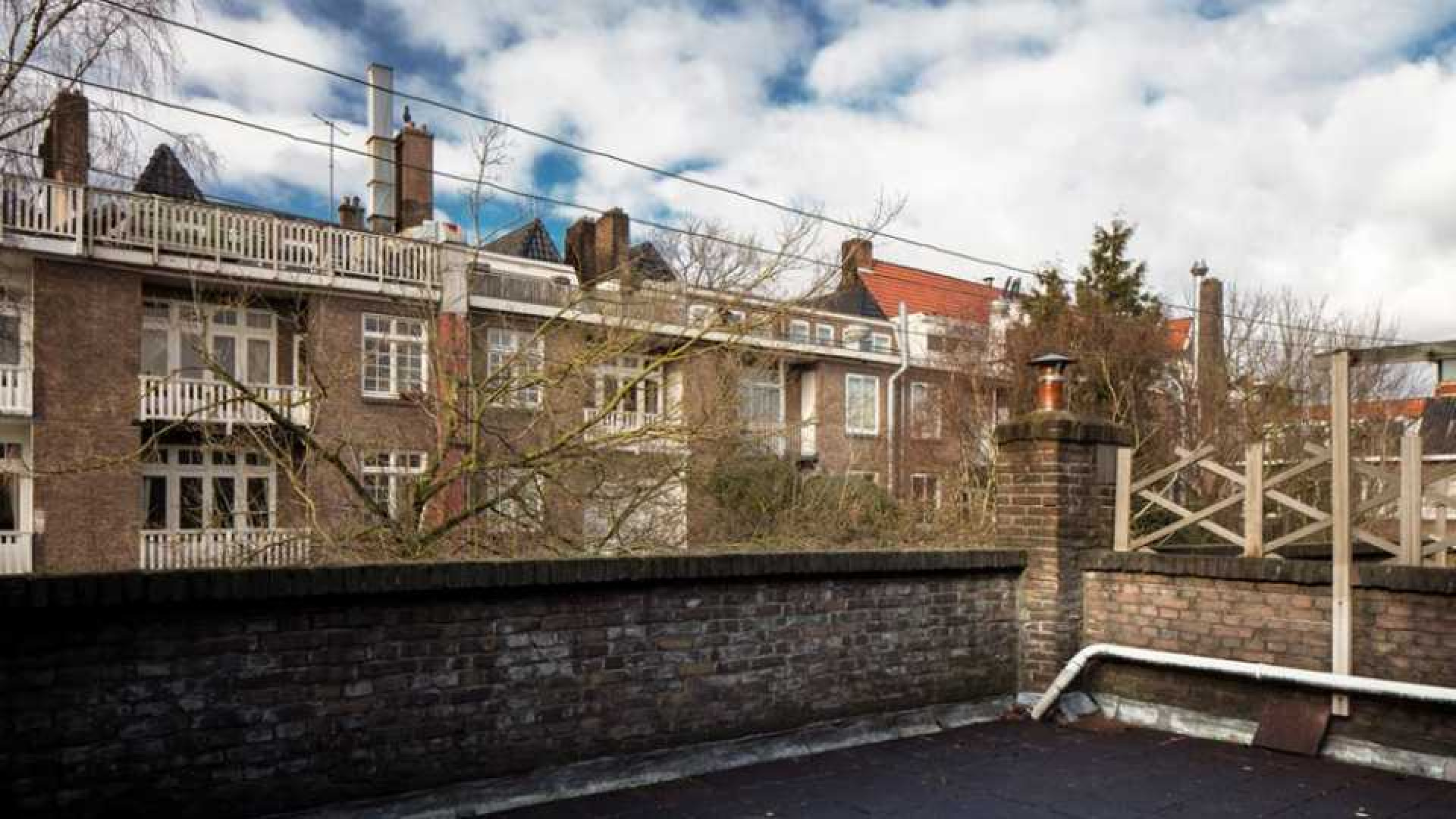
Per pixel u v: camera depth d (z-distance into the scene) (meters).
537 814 5.06
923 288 37.72
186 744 4.35
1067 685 7.40
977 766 6.14
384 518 9.65
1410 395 25.47
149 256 17.95
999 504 8.19
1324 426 23.02
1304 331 25.61
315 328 18.50
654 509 12.27
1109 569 7.65
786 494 14.62
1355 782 5.82
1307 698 6.55
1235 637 6.94
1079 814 5.22
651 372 10.95
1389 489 6.60
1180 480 19.30
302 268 18.67
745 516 13.89
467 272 15.21
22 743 3.98
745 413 13.86
